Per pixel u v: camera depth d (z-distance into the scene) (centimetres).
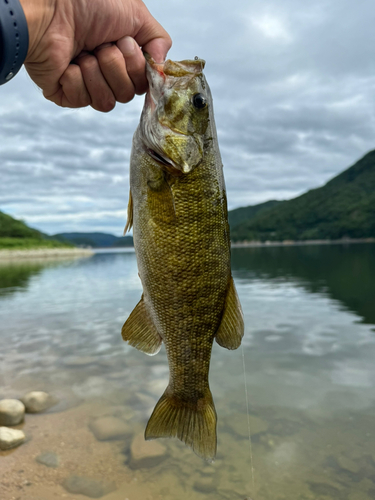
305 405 65
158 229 31
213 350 95
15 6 23
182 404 34
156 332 33
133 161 32
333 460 50
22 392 72
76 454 52
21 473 48
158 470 49
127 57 30
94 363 87
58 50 28
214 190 31
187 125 30
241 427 59
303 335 105
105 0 28
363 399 66
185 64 31
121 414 63
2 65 23
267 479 47
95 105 33
